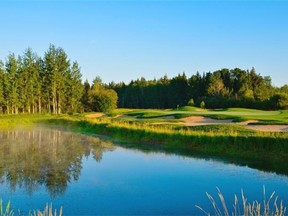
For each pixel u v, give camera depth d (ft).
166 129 100.58
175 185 49.60
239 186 48.62
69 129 149.07
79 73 304.91
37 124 184.34
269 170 58.29
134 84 467.11
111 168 62.03
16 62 283.38
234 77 434.30
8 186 49.21
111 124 128.77
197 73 438.40
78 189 47.67
